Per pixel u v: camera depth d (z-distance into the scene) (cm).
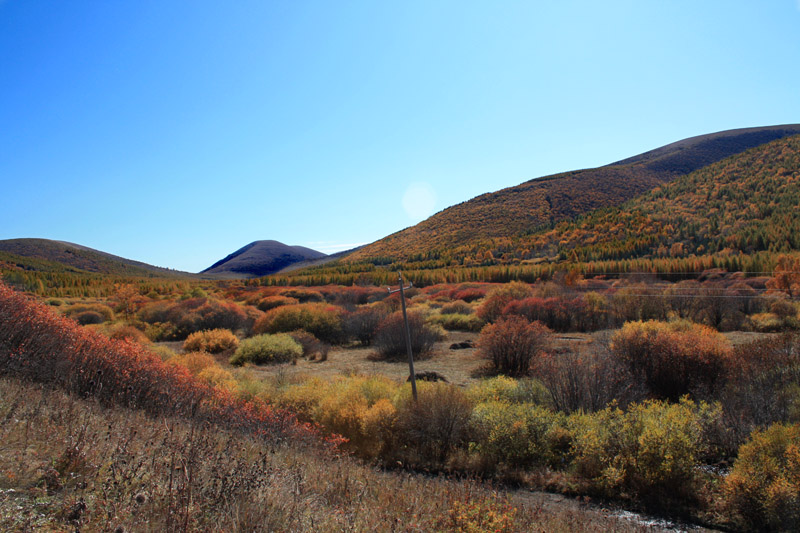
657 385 1258
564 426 988
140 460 361
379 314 2892
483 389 1221
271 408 1006
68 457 356
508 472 882
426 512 460
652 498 756
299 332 2581
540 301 2878
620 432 837
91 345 757
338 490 482
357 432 1013
